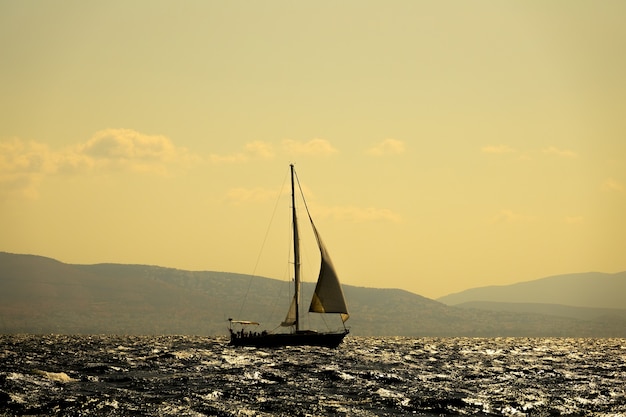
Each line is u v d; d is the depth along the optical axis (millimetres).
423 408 168625
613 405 177375
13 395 165000
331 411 161125
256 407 163000
